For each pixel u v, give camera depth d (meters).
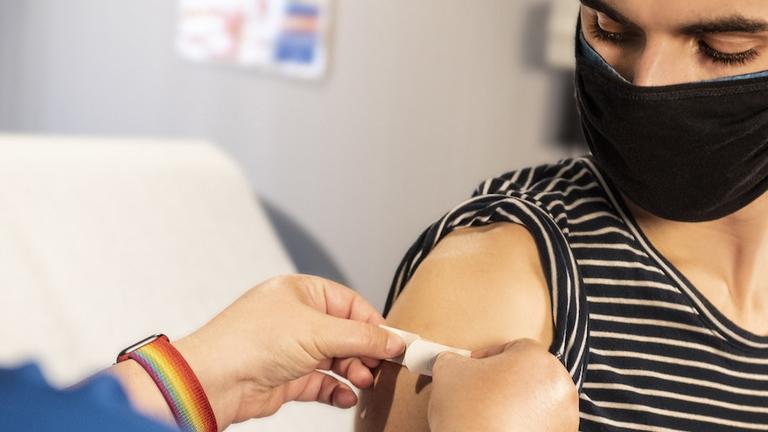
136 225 2.38
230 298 2.23
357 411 0.84
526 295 0.79
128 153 2.65
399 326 0.82
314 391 0.90
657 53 0.78
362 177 3.14
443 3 2.88
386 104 3.04
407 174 3.00
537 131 2.75
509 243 0.82
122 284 2.17
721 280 0.88
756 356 0.87
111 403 0.30
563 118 2.69
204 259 2.33
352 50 3.12
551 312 0.80
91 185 2.45
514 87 2.78
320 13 3.17
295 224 3.41
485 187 0.95
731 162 0.81
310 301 0.85
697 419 0.85
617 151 0.85
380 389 0.81
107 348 1.99
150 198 2.49
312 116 3.29
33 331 1.97
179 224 2.43
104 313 2.08
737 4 0.73
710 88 0.78
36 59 5.01
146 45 4.11
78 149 2.60
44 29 4.89
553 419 0.66
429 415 0.69
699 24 0.75
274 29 3.35
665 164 0.82
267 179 3.51
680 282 0.86
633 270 0.86
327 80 3.21
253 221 2.55
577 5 2.62
